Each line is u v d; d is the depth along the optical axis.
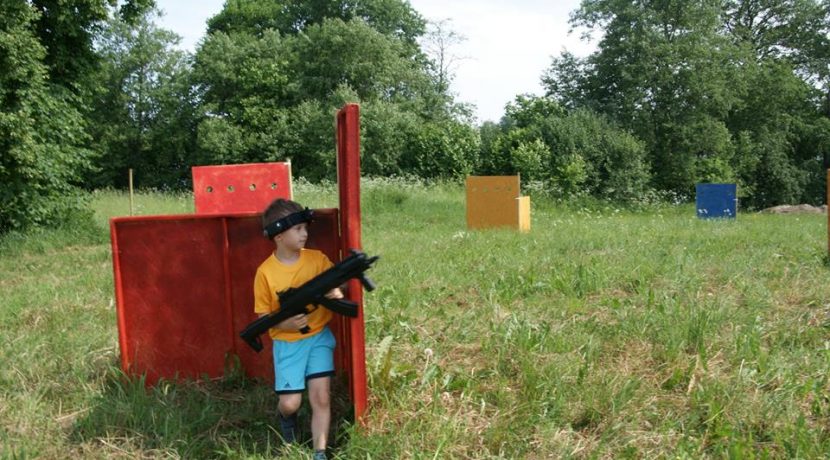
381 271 7.86
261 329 3.42
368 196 21.36
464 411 3.88
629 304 5.86
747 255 8.54
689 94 38.66
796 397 3.91
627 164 33.50
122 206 20.91
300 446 3.45
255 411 4.00
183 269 4.39
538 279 6.97
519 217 13.72
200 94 44.81
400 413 3.79
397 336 5.19
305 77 42.31
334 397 4.14
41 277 8.88
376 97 42.88
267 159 40.34
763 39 46.72
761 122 42.88
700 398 3.86
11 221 13.71
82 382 4.37
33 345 5.11
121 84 44.91
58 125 14.77
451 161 35.22
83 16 15.41
